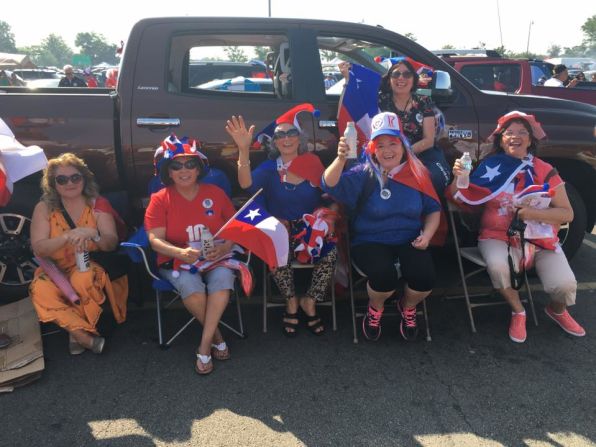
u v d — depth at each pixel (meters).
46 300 2.75
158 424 2.31
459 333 3.15
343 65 3.25
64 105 3.11
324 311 3.44
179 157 2.68
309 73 3.39
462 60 8.07
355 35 3.46
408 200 2.91
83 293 2.77
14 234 3.21
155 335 3.12
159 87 3.22
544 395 2.53
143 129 3.17
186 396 2.52
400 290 3.52
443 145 3.46
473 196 3.11
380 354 2.91
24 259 3.27
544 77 9.95
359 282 3.25
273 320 3.34
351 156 2.75
